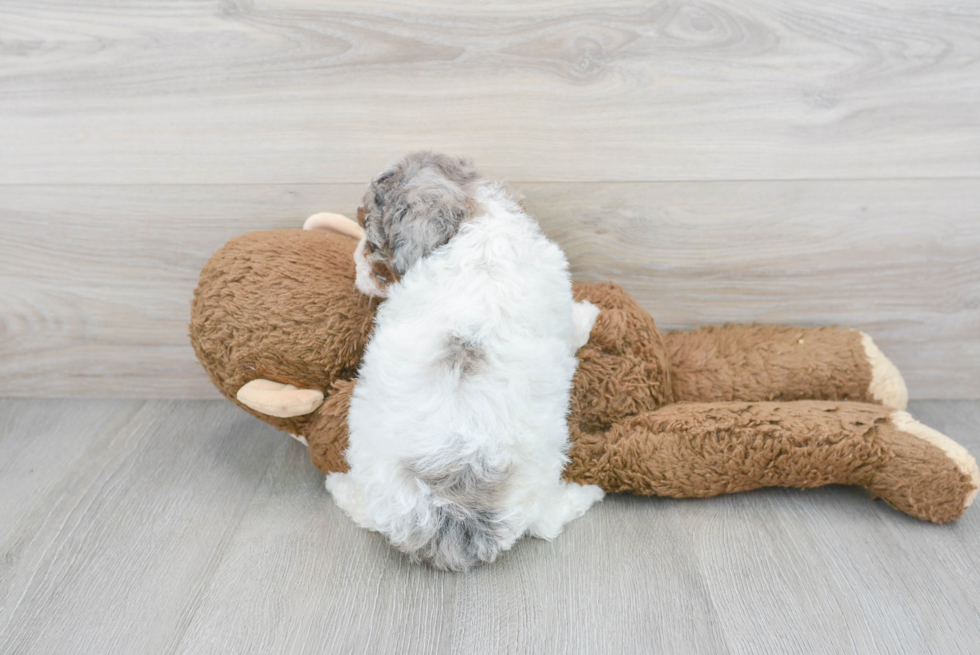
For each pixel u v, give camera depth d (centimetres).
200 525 94
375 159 109
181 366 125
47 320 121
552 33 101
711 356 111
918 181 109
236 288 95
